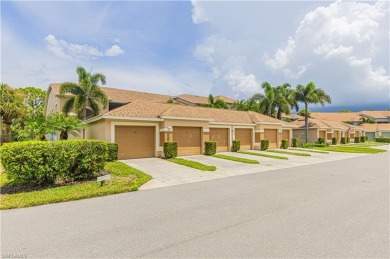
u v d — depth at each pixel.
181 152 18.12
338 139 41.25
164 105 20.09
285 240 3.94
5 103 24.94
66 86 21.22
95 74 22.45
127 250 3.66
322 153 22.88
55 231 4.41
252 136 24.22
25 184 8.39
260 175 10.73
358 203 6.14
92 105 21.95
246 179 9.75
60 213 5.49
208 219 5.01
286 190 7.71
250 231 4.34
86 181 9.09
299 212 5.42
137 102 18.95
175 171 11.66
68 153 8.53
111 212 5.54
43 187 8.16
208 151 18.64
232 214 5.32
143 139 16.80
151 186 8.48
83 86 21.61
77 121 15.08
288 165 14.22
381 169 12.59
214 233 4.27
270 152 22.12
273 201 6.38
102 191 7.27
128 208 5.84
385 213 5.31
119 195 7.18
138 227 4.59
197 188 8.11
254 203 6.20
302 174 10.98
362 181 9.22
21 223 4.84
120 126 15.92
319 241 3.89
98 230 4.45
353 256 3.40
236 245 3.78
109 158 14.65
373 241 3.88
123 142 16.00
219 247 3.72
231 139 22.16
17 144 7.80
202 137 19.11
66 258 3.44
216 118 21.48
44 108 37.25
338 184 8.65
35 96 39.94
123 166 12.38
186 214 5.35
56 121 14.29
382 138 47.66
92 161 9.34
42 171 7.96
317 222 4.77
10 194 7.21
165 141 16.72
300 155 20.27
